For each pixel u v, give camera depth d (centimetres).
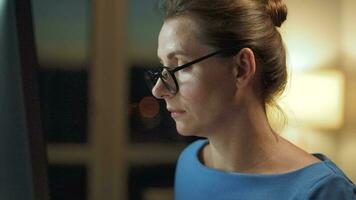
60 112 276
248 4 83
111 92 301
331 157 287
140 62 299
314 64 294
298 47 293
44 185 79
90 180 303
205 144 110
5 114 75
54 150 280
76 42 280
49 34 265
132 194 309
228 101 85
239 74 84
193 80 83
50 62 263
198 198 99
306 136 265
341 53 295
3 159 76
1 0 73
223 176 93
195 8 81
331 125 264
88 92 294
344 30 295
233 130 89
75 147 290
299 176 83
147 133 305
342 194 79
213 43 81
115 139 304
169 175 307
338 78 265
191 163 105
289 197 82
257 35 83
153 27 296
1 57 74
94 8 293
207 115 85
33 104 76
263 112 90
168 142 305
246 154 90
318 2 294
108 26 297
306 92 262
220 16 80
